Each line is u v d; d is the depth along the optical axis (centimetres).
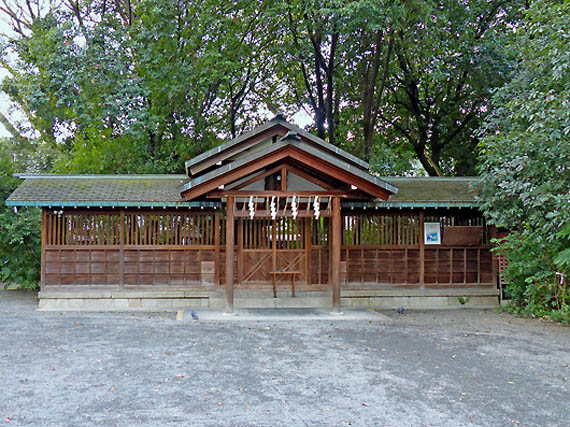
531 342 822
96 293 1155
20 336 834
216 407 503
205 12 1714
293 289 1197
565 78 978
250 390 559
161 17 1628
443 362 689
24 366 647
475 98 1928
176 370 635
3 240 1352
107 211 1177
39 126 2217
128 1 1917
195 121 1861
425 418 480
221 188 1043
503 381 603
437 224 1265
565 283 1059
